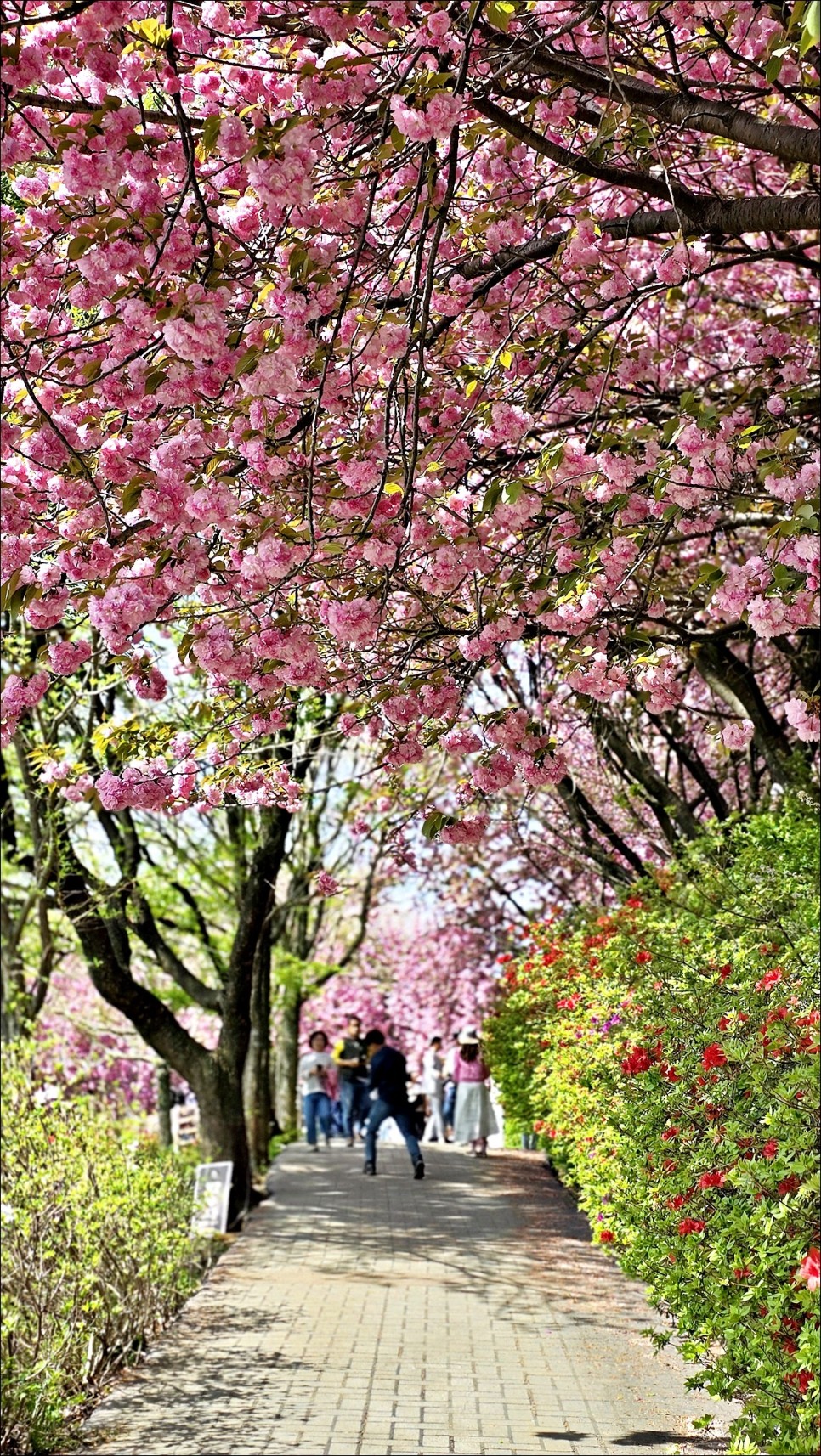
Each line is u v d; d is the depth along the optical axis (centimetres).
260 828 1459
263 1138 1809
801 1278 359
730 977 608
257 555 470
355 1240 1242
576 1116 878
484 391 539
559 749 648
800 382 705
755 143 446
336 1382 798
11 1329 770
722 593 487
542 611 529
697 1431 673
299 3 436
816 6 246
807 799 981
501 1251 1173
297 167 403
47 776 687
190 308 411
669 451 525
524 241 563
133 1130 1193
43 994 1394
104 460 470
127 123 402
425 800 626
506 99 568
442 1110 2330
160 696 538
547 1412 721
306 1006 3559
